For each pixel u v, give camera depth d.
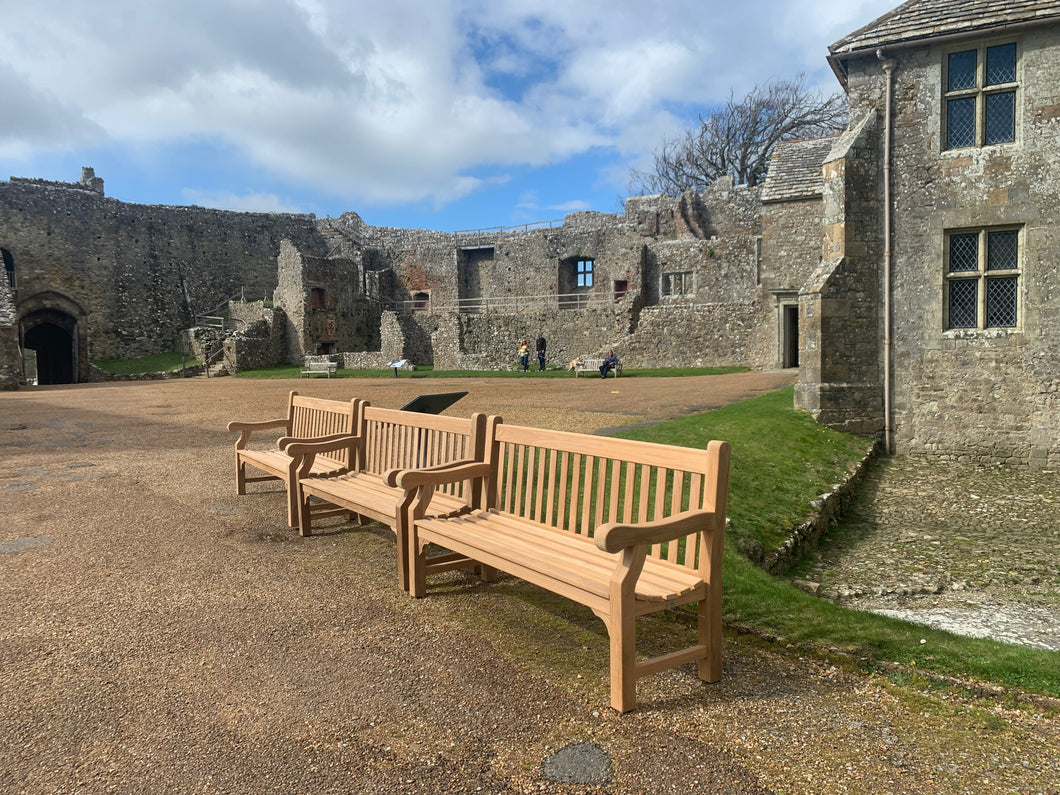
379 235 43.00
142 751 2.48
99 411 14.83
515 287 39.03
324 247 44.47
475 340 34.34
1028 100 9.84
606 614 2.81
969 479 9.49
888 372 10.90
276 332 35.56
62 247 35.94
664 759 2.45
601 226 36.34
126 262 38.12
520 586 4.20
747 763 2.42
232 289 42.25
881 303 10.92
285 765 2.40
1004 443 10.27
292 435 6.96
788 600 3.97
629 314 30.64
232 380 27.20
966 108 10.32
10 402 17.41
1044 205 9.80
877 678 3.06
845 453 9.62
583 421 11.59
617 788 2.28
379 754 2.47
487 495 4.30
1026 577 5.83
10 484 7.12
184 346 37.03
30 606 3.84
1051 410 9.92
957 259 10.52
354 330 38.56
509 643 3.39
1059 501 8.32
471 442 4.36
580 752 2.49
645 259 32.50
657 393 16.69
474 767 2.40
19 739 2.55
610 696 2.85
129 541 5.08
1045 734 2.61
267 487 6.96
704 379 21.06
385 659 3.22
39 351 40.44
